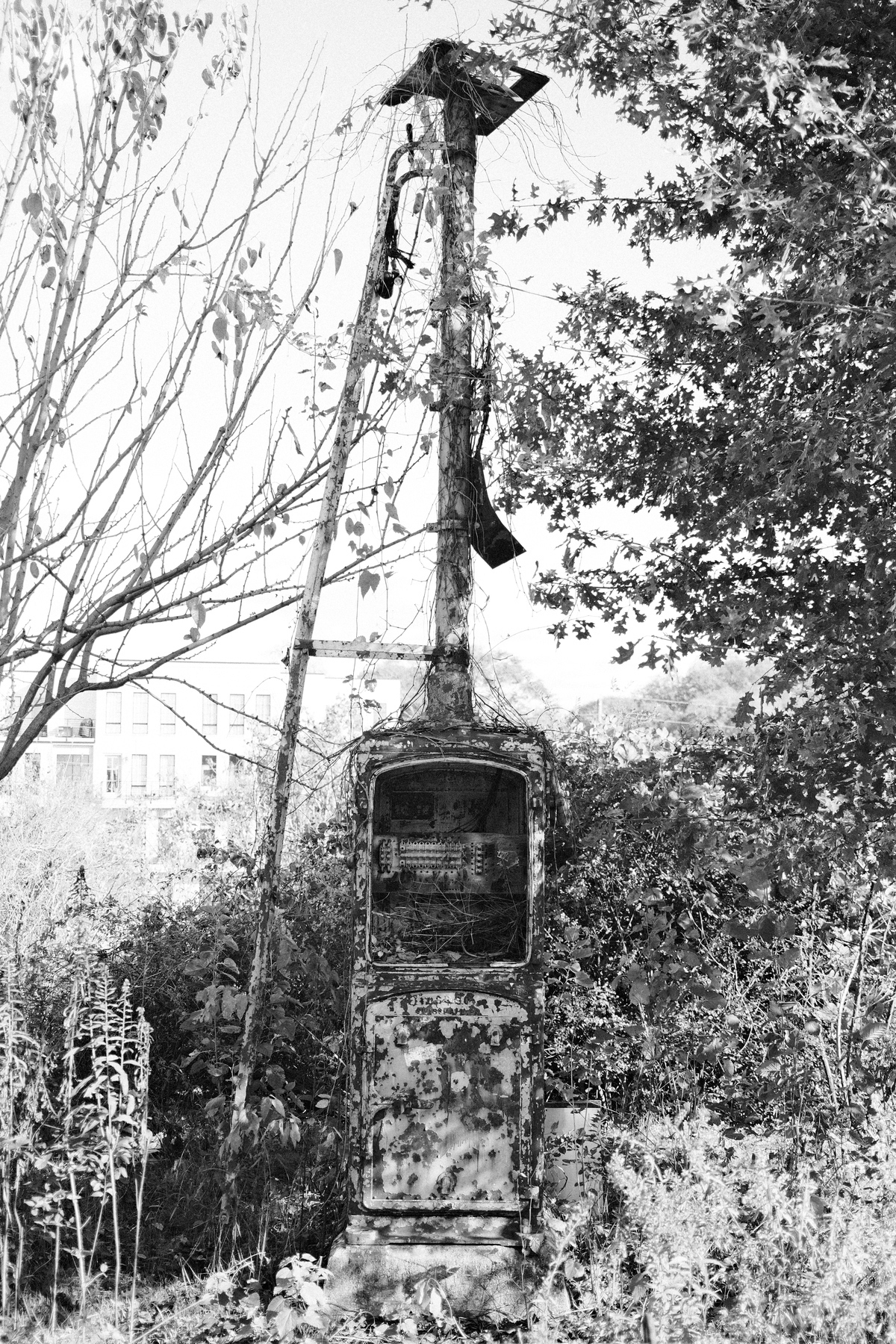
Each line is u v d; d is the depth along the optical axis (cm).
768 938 543
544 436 580
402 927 511
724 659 490
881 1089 531
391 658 551
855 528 460
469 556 562
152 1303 468
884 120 421
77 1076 661
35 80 376
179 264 379
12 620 354
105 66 385
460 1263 457
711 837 510
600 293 575
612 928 656
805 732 443
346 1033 502
